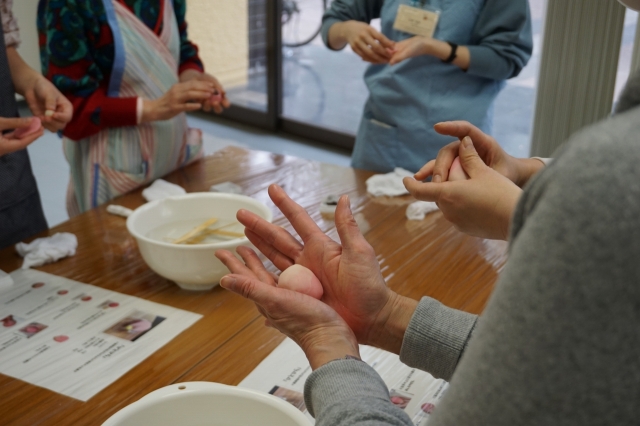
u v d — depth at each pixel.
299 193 1.69
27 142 1.34
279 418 0.72
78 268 1.31
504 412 0.42
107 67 1.70
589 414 0.40
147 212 1.34
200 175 1.83
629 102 0.43
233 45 4.79
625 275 0.37
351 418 0.56
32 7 4.49
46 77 1.68
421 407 0.92
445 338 0.77
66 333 1.09
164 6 1.76
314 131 4.60
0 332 1.09
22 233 1.59
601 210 0.37
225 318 1.15
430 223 1.52
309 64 4.59
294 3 4.48
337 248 0.82
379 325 0.81
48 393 0.95
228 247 1.17
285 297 0.70
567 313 0.39
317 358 0.68
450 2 1.91
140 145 1.74
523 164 1.02
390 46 1.85
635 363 0.39
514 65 1.94
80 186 1.85
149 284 1.26
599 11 1.70
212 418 0.75
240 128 4.86
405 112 2.01
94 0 1.60
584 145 0.39
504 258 1.36
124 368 1.00
